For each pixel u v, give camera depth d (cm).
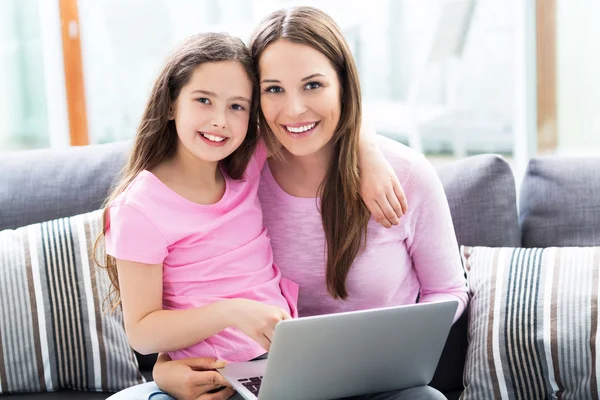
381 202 146
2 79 284
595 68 250
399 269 157
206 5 325
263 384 122
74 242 170
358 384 133
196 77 141
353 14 346
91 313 167
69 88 269
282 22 146
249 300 135
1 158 187
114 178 176
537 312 156
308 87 144
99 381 167
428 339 132
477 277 166
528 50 251
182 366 137
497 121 348
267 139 156
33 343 166
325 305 159
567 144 255
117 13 315
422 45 347
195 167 149
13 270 168
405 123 352
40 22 278
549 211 175
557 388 153
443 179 181
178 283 143
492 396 156
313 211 155
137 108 324
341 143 150
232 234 147
